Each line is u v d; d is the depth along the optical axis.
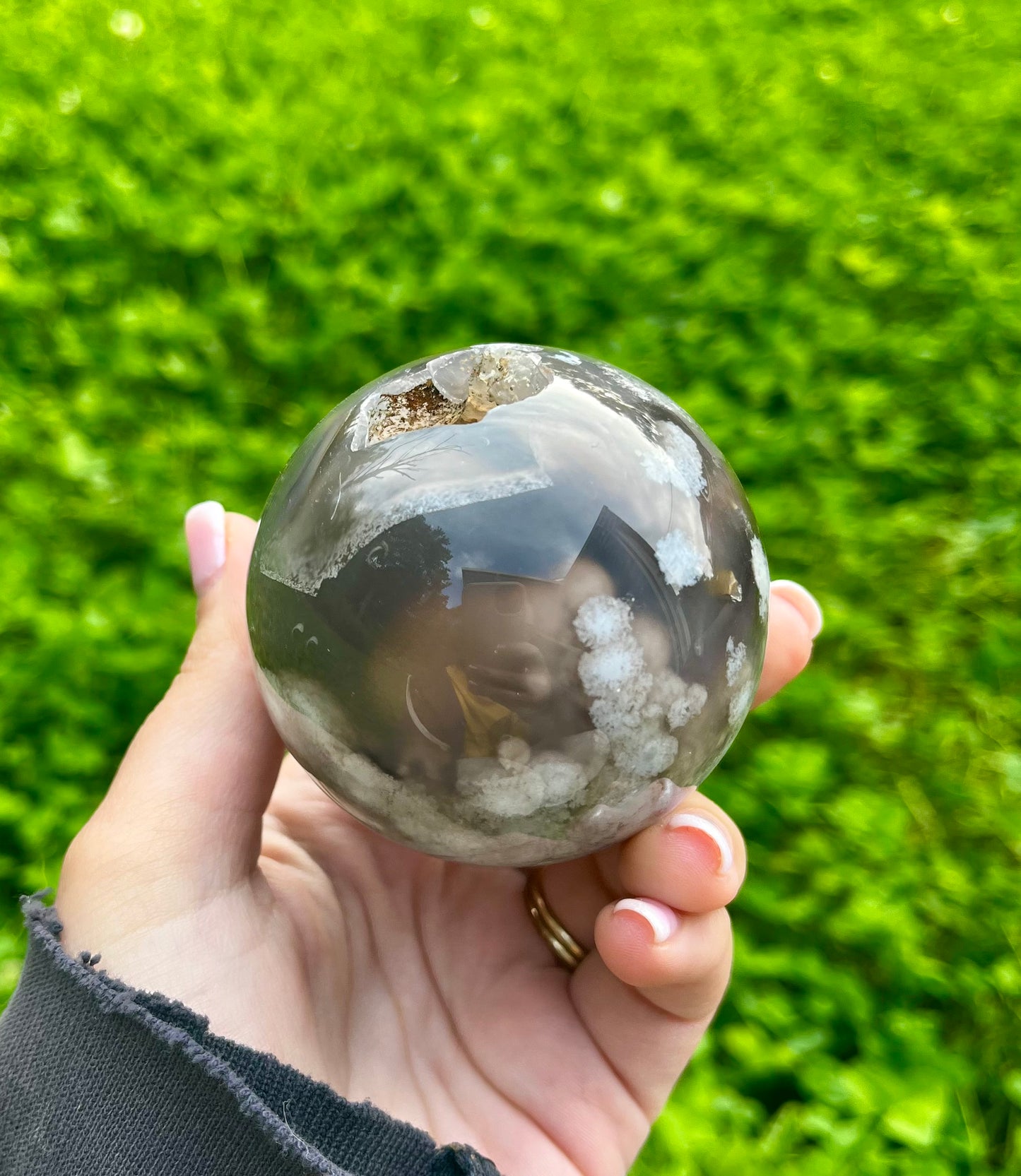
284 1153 0.10
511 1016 0.14
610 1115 0.14
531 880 0.15
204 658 0.14
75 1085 0.11
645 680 0.10
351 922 0.14
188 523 0.15
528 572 0.09
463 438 0.10
